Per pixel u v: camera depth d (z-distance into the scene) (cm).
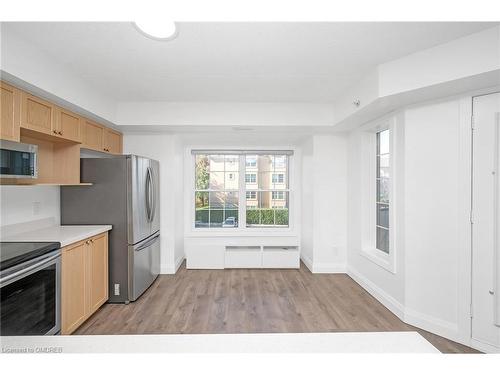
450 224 233
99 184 305
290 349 68
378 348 69
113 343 69
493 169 212
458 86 213
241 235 476
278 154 482
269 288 348
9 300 170
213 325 255
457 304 230
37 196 274
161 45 209
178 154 429
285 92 313
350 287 351
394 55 224
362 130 348
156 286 352
